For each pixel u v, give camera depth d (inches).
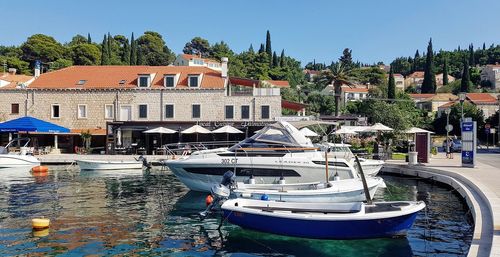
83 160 1299.2
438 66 6801.2
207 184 814.5
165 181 1036.5
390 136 1824.6
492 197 567.8
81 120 1865.2
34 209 682.2
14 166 1316.4
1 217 621.3
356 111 2699.3
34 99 1877.5
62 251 462.0
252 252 468.1
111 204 732.0
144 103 1844.2
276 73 4945.9
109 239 512.7
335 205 524.7
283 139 815.1
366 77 5036.9
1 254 448.5
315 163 755.4
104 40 4220.0
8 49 4175.7
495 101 3412.9
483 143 2691.9
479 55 7022.6
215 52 5969.5
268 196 595.5
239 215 530.3
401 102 2797.7
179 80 1888.5
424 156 1175.0
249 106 1819.6
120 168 1290.6
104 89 1857.8
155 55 5059.1
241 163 774.5
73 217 626.8
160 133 1760.6
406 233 497.0
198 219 617.6
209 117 1822.1
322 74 2613.2
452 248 471.5
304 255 457.1
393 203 524.4
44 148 1747.0
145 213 660.1
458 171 935.7
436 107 4146.2
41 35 4165.8
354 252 462.9
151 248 479.8
